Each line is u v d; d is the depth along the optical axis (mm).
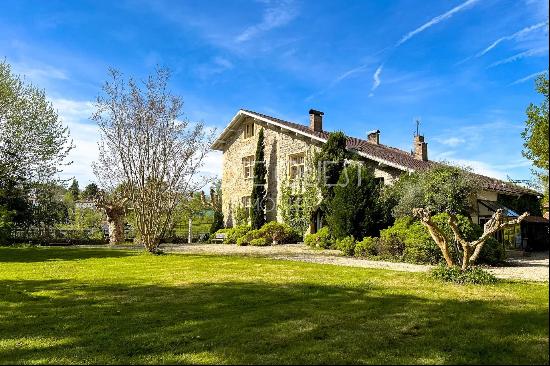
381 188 18078
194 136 17859
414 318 5711
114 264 12602
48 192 24969
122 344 4730
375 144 28641
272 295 7434
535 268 12578
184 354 4367
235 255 16109
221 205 32406
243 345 4617
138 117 15773
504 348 4410
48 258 14703
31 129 23906
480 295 7281
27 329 5410
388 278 9320
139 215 16406
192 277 9719
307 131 24500
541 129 13422
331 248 19312
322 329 5223
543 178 13961
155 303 6863
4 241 22000
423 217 9336
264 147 27062
